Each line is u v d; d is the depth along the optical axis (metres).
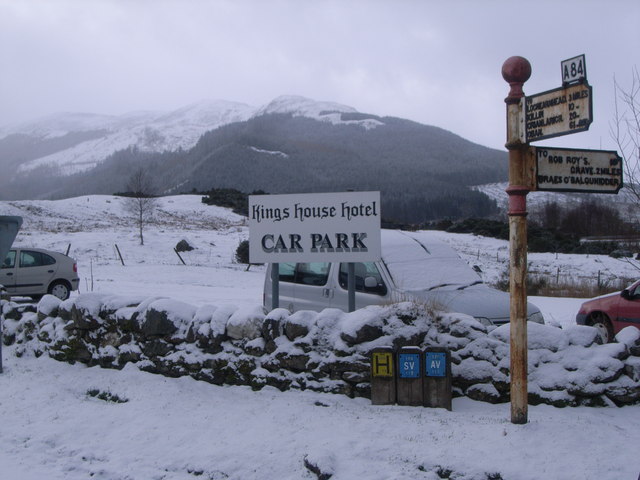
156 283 24.69
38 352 8.92
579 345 6.39
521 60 5.38
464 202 144.75
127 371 7.79
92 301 8.41
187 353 7.49
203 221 51.56
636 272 30.22
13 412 6.95
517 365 5.46
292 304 9.70
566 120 4.96
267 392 6.85
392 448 5.20
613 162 5.59
